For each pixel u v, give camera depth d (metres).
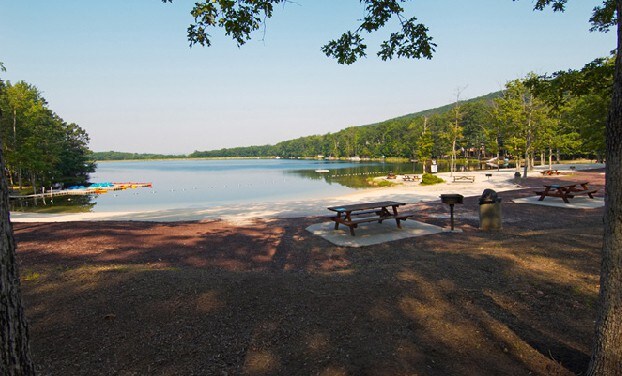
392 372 3.21
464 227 10.78
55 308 4.57
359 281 5.47
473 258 6.50
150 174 76.44
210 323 4.20
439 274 5.68
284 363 3.42
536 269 5.75
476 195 19.55
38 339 3.83
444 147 78.31
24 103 34.94
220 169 95.25
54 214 18.94
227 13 5.24
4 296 1.96
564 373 3.15
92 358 3.51
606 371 2.63
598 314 2.73
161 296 4.89
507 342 3.71
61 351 3.62
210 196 30.88
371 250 8.62
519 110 36.09
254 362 3.45
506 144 43.41
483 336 3.84
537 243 7.23
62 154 48.62
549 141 36.59
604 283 2.68
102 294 4.98
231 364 3.42
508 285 5.16
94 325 4.13
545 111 33.84
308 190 33.66
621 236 2.55
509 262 6.14
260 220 14.13
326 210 16.88
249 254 8.80
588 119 17.61
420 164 88.44
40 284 5.46
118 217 16.83
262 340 3.84
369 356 3.48
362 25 5.86
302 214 15.74
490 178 31.25
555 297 4.73
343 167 84.06
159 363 3.44
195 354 3.59
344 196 22.61
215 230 12.06
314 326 4.10
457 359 3.43
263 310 4.52
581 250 6.60
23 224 12.98
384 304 4.62
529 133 36.50
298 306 4.61
